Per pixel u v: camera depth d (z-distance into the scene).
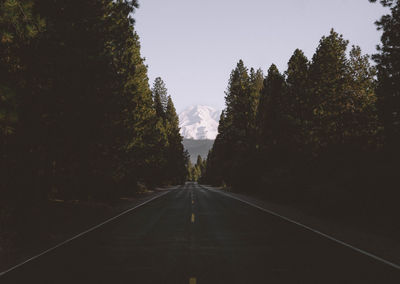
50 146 13.16
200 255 8.20
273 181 25.86
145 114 29.11
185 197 33.44
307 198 20.22
